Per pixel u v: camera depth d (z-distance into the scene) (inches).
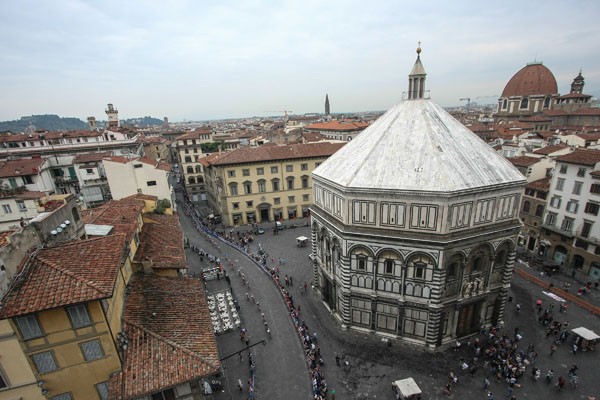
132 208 1918.1
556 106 7091.5
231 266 2578.7
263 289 2253.9
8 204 2174.0
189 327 1211.9
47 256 1033.5
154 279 1476.4
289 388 1457.9
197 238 3198.8
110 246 1157.1
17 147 4033.0
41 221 1111.0
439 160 1524.4
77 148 4106.8
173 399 1045.8
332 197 1795.0
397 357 1617.9
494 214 1557.6
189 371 1027.3
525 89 7086.6
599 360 1539.1
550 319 1791.3
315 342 1750.7
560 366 1507.1
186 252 2847.0
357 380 1497.3
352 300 1777.8
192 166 4771.2
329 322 1910.7
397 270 1612.9
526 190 2682.1
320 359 1598.2
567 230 2353.6
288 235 3221.0
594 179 2137.1
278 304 2082.9
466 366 1513.3
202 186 4852.4
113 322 1059.9
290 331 1829.5
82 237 1389.0
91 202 3196.4
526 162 2763.3
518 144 3501.5
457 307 1612.9
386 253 1603.1
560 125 6491.1
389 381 1483.8
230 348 1699.1
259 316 1959.9
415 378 1488.7
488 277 1636.3
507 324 1802.4
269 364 1595.7
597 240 2155.5
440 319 1598.2
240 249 2874.0
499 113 7623.0
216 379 1494.8
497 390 1400.1
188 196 4724.4
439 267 1502.2
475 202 1489.9
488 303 1723.7
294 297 2170.3
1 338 893.2
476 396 1379.2
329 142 3909.9
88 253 1089.4
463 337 1723.7
